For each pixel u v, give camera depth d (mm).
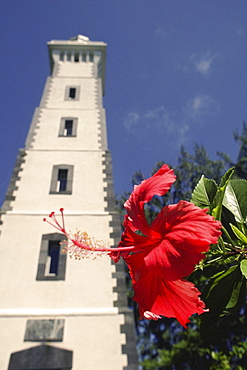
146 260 1188
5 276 9578
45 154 14320
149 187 1449
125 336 8391
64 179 13766
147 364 13773
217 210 1400
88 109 17844
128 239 1509
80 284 9578
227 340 12461
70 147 14898
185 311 1208
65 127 16812
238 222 1555
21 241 10594
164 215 1279
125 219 1562
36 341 8188
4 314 8625
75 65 22953
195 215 1188
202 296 1461
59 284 9531
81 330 8484
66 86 20000
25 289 9320
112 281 9695
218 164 23125
